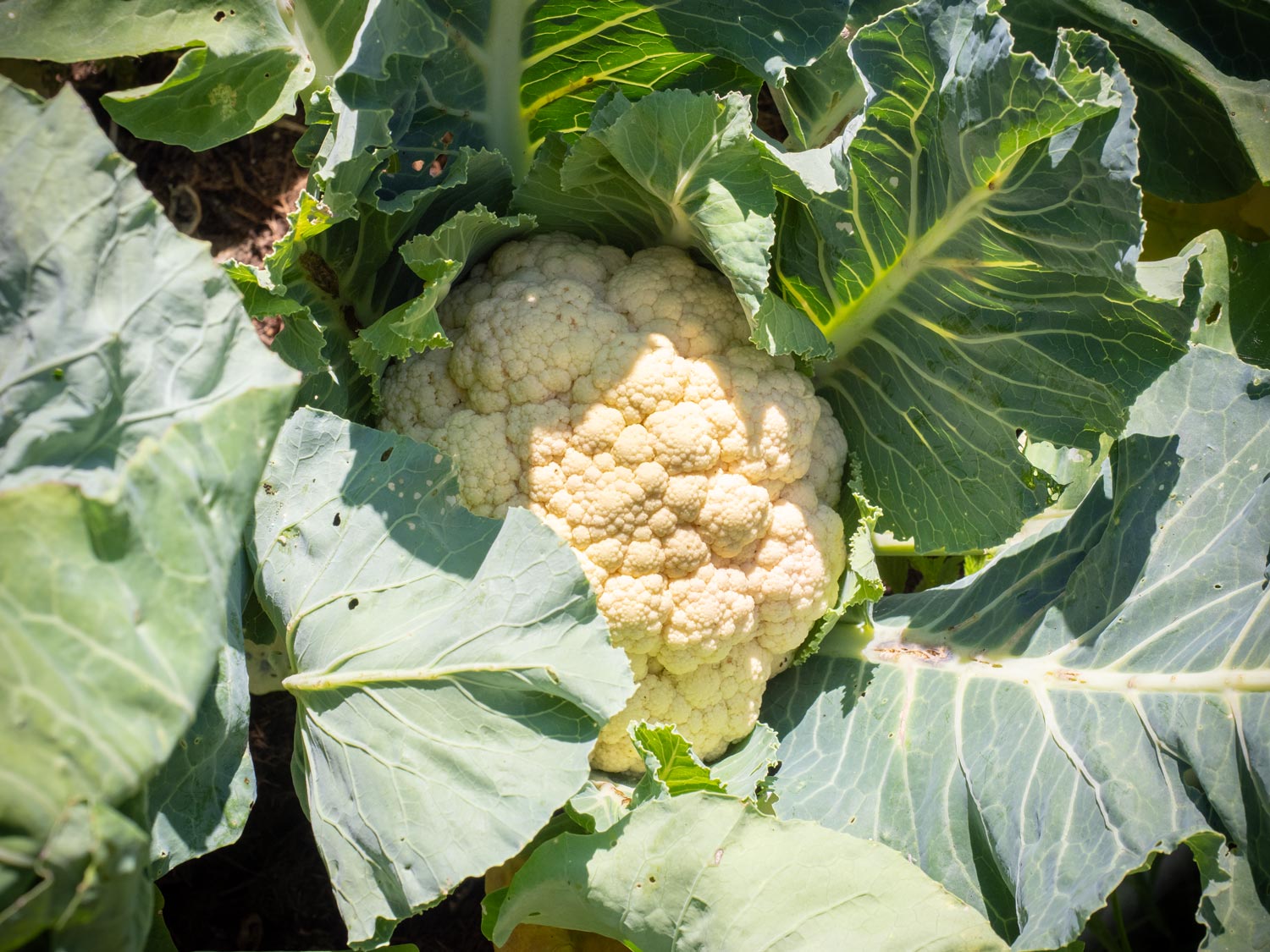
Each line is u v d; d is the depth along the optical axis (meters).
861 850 0.39
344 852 0.42
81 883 0.30
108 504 0.30
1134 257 0.39
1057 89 0.37
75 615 0.30
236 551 0.33
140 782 0.30
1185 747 0.42
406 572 0.41
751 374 0.48
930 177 0.44
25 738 0.29
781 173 0.44
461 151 0.46
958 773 0.47
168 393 0.34
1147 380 0.43
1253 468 0.45
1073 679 0.46
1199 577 0.45
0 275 0.33
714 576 0.48
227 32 0.43
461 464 0.47
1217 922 0.41
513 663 0.40
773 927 0.39
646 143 0.43
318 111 0.45
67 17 0.42
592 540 0.47
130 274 0.34
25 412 0.33
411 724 0.40
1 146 0.33
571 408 0.47
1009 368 0.47
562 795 0.39
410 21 0.44
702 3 0.47
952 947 0.39
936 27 0.41
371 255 0.47
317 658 0.41
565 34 0.48
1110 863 0.41
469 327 0.48
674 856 0.39
